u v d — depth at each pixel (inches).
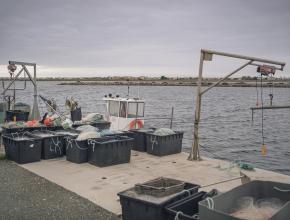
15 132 495.5
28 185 341.4
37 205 290.5
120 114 589.3
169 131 486.3
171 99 3821.4
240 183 357.4
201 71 452.8
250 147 1027.9
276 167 776.3
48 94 4404.5
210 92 6727.4
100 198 307.3
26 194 316.2
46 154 446.9
